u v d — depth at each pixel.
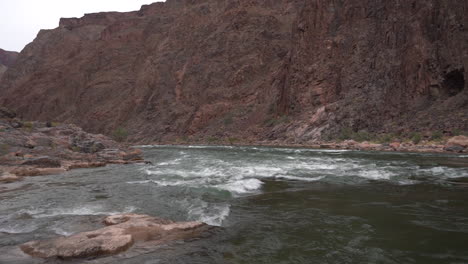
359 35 75.44
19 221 7.71
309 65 81.25
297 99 78.94
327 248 5.68
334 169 18.06
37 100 172.38
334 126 62.19
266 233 6.54
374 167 19.12
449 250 5.52
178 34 150.62
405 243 5.89
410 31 63.12
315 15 85.62
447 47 57.91
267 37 122.38
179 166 21.47
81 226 7.17
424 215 7.84
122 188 12.63
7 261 5.04
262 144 71.94
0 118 32.12
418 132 49.59
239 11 131.62
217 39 129.75
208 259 5.16
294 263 5.02
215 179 14.42
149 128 119.88
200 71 124.81
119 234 6.07
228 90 112.69
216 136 95.38
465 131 44.28
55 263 4.96
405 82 60.69
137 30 190.62
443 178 14.27
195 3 171.12
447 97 55.28
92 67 178.62
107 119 143.88
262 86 105.94
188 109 116.25
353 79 70.06
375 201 9.51
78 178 16.11
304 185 12.53
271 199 9.95
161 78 136.62
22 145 24.64
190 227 6.79
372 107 61.47
